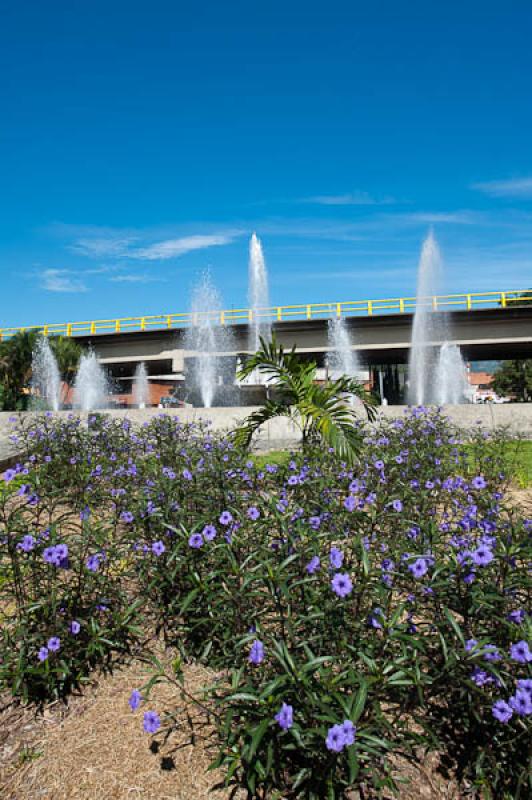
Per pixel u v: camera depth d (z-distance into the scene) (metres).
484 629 2.20
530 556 2.26
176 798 1.88
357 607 2.11
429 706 2.16
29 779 1.99
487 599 1.99
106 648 2.77
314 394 5.77
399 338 30.77
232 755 1.89
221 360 31.86
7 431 10.08
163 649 2.82
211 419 11.77
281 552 2.40
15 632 2.47
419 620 2.63
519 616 1.99
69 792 1.92
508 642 2.03
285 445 10.60
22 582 2.90
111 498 4.41
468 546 2.46
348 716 1.59
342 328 31.23
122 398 53.28
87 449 6.32
